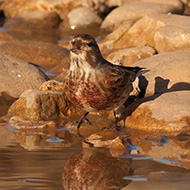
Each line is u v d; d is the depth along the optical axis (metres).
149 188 7.27
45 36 25.91
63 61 19.44
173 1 25.23
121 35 20.55
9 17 30.17
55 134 10.81
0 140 10.15
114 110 11.45
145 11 24.45
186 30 17.27
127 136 10.46
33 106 12.15
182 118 10.84
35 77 14.70
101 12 29.02
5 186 7.44
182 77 13.07
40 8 29.39
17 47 20.33
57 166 8.39
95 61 10.51
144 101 11.79
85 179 7.80
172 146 9.61
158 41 17.91
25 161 8.63
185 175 7.78
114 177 7.85
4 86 14.00
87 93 10.62
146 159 8.73
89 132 11.05
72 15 28.06
